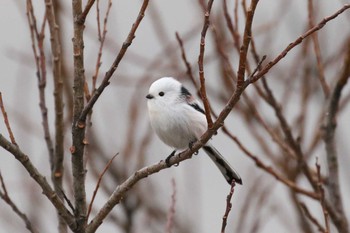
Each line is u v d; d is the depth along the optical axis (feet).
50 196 25.03
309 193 29.84
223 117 23.71
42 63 30.17
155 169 26.40
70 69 36.78
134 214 37.68
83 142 25.57
